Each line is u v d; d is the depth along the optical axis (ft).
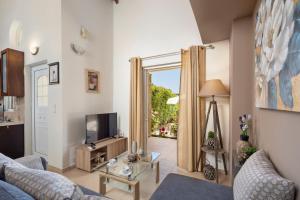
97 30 11.71
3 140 10.64
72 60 9.92
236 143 6.54
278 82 3.27
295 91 2.56
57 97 9.50
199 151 9.48
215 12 6.42
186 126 9.86
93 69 11.37
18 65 11.35
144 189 7.67
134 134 11.67
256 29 5.53
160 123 16.97
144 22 11.90
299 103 2.44
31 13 10.93
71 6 9.84
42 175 3.07
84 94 10.71
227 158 9.41
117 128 12.64
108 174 6.63
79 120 10.34
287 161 3.11
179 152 10.14
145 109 12.08
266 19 4.17
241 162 5.36
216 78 9.64
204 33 8.39
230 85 8.39
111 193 7.23
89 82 11.05
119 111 12.89
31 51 10.78
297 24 2.48
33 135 11.82
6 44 12.92
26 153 11.60
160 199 4.40
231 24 7.41
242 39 6.91
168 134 16.88
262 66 4.60
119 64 12.90
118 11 12.98
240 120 6.47
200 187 4.96
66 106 9.55
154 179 8.60
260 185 2.95
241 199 3.22
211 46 9.68
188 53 9.92
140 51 12.06
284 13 2.96
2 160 4.07
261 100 4.74
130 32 12.45
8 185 2.80
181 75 10.11
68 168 9.59
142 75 11.94
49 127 9.93
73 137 9.94
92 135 10.36
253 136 6.40
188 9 10.44
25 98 11.60
